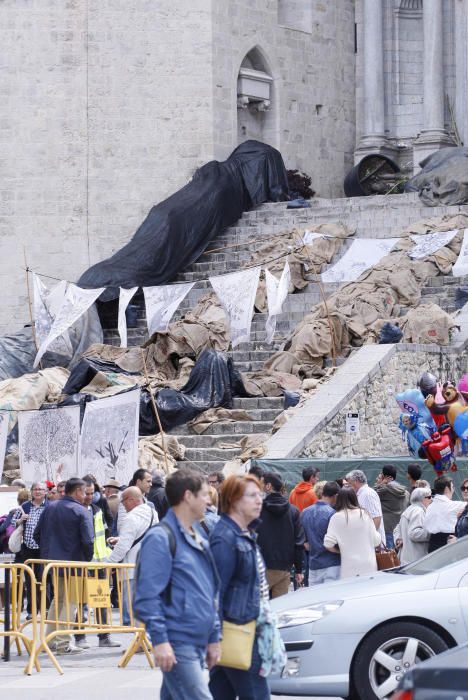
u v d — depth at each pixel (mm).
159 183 49281
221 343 37969
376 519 22109
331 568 19625
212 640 11312
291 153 52719
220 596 11625
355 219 46094
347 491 19375
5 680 17734
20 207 48938
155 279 44562
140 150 49375
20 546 22469
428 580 15109
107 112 49312
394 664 14766
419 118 55719
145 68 49438
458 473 28453
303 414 31547
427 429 27375
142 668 18750
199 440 33062
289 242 43562
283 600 15406
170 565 11047
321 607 14992
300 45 53188
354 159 55125
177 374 37250
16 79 49156
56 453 28422
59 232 48938
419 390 27609
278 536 19859
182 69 49531
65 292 36469
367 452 32781
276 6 52188
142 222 48594
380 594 15016
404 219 45312
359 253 36719
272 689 14883
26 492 24438
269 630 11836
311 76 53594
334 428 31547
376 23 55000
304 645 14820
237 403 34625
